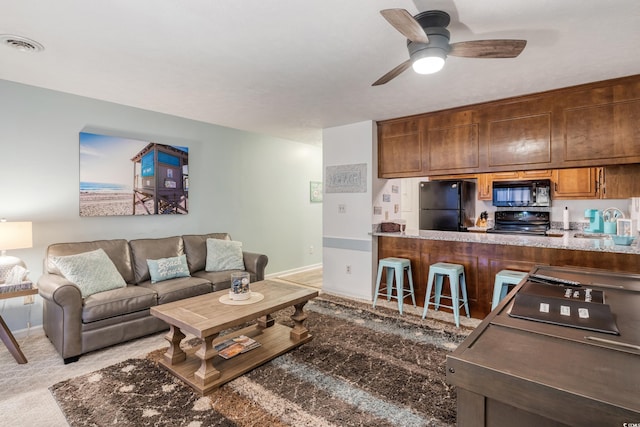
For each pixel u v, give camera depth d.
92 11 1.82
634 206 3.57
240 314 2.34
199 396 2.08
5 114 2.94
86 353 2.66
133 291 2.95
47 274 2.88
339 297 4.39
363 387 2.19
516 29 2.02
